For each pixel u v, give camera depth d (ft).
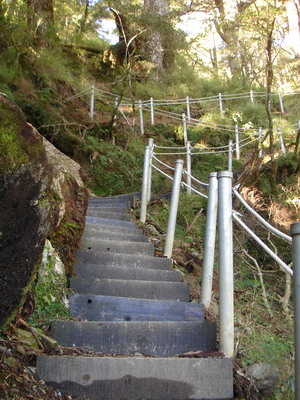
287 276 15.03
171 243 15.93
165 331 10.26
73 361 8.54
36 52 33.86
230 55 47.44
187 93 47.55
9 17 31.96
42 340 9.29
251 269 17.94
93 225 17.16
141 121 37.68
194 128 38.75
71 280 12.34
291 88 45.34
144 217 20.03
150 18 39.60
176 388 8.71
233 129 38.78
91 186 29.19
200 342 10.28
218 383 8.84
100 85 43.39
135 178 30.53
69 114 33.76
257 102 44.16
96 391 8.48
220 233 9.85
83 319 11.17
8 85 29.40
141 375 8.68
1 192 7.07
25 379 7.97
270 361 9.65
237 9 36.11
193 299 13.21
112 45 48.47
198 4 36.73
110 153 30.81
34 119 28.96
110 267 13.44
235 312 12.66
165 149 35.60
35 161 7.38
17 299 8.07
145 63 45.29
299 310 5.93
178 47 45.14
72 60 45.37
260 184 24.12
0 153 6.95
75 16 52.65
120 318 11.43
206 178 31.45
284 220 21.49
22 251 7.71
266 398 8.90
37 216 7.68
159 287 12.89
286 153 26.81
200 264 16.67
